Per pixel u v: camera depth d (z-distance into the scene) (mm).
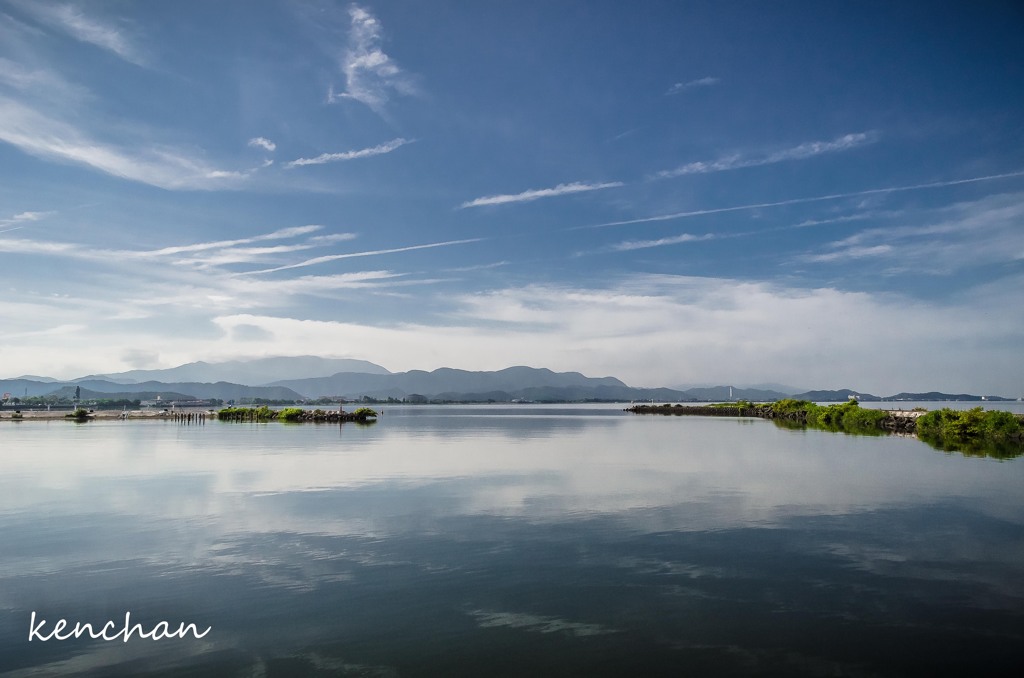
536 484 30641
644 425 94812
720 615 13383
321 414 117812
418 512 23734
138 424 105375
